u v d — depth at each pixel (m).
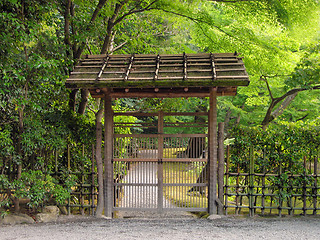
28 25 6.03
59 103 7.94
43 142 6.41
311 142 6.69
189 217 6.88
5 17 5.80
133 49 11.06
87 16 8.17
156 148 6.81
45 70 6.18
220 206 6.72
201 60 6.59
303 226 6.05
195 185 6.76
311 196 6.75
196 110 14.59
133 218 6.77
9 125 6.40
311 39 9.10
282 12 8.05
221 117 16.00
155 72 6.18
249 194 6.73
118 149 6.86
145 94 6.61
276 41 10.04
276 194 6.74
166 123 6.79
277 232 5.70
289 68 9.29
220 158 6.72
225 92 6.81
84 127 7.19
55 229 5.87
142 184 6.80
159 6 8.95
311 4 8.05
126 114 6.81
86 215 6.82
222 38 9.22
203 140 6.77
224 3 9.27
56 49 6.84
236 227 6.00
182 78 5.93
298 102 12.17
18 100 5.93
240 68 6.18
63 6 8.09
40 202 6.52
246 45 8.91
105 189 6.73
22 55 6.39
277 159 6.69
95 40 10.98
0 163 6.14
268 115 9.55
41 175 6.43
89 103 10.12
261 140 6.74
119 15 9.62
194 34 10.43
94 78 6.16
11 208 6.70
